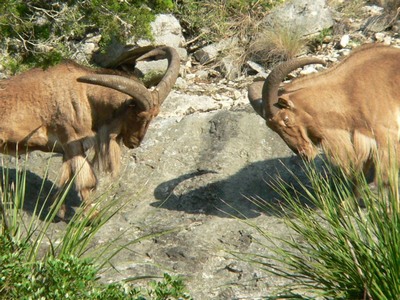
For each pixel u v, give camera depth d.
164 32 25.28
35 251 13.96
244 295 15.30
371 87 17.41
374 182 17.28
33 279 11.88
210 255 16.66
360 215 13.38
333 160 17.42
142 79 24.16
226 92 24.00
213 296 15.42
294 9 25.97
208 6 26.83
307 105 17.38
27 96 18.22
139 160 20.34
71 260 12.18
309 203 18.14
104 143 18.25
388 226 12.41
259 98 17.86
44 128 18.36
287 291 13.59
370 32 25.70
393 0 26.23
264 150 20.25
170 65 18.47
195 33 26.61
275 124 17.41
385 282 12.26
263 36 25.42
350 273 12.64
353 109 17.33
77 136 18.22
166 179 19.72
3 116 18.11
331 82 17.58
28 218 18.23
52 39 16.22
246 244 16.92
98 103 18.12
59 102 18.17
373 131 17.17
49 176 20.02
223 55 25.62
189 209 18.66
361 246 12.52
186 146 20.66
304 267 13.39
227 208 18.50
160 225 17.94
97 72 18.50
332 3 27.09
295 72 24.03
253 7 26.73
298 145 17.61
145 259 16.66
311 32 25.61
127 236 17.58
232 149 20.23
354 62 17.75
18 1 15.37
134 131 18.03
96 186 18.38
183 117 21.67
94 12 16.64
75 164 18.14
